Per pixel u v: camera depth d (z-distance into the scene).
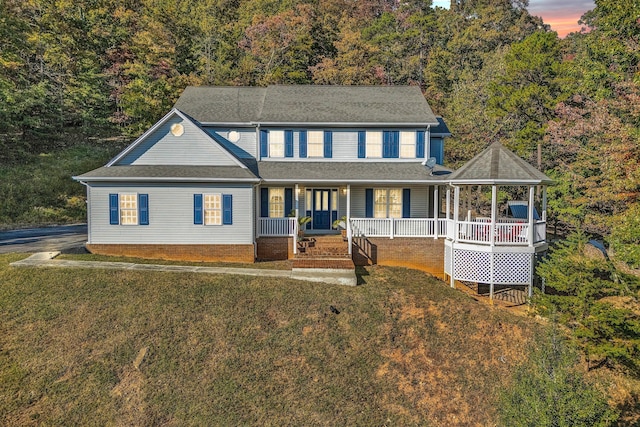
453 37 58.59
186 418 9.66
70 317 12.03
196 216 17.17
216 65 45.81
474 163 16.80
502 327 13.30
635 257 15.64
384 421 10.13
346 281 15.10
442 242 18.30
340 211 20.91
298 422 9.81
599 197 21.92
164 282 14.01
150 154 17.83
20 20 33.44
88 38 39.38
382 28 59.62
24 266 14.48
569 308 12.63
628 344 11.77
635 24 21.34
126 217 16.98
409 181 18.22
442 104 40.81
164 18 42.34
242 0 64.81
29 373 10.25
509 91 32.31
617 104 19.69
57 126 37.88
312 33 46.62
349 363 11.53
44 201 27.19
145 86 35.75
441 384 11.26
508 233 16.00
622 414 11.38
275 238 18.27
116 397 9.96
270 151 20.53
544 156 30.50
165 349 11.28
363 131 20.45
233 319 12.51
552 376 8.27
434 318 13.55
